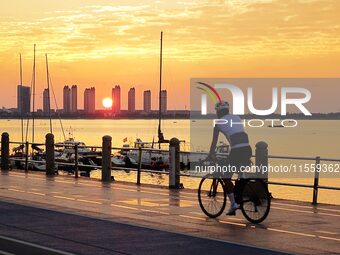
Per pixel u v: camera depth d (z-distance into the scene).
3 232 12.25
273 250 10.54
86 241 11.30
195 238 11.67
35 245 10.89
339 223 13.75
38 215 14.60
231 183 14.10
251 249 10.62
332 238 11.84
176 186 21.31
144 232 12.32
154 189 21.03
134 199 18.03
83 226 13.02
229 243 11.17
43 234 12.03
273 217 14.66
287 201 17.88
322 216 14.87
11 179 24.77
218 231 12.55
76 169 25.81
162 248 10.67
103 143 24.17
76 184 22.73
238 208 14.03
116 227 12.91
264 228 13.00
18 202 17.08
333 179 57.91
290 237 11.92
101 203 17.03
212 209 14.46
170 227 12.98
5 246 10.80
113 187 21.66
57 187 21.52
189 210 15.70
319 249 10.71
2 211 15.27
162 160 67.44
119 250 10.48
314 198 17.19
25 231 12.38
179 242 11.24
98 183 23.22
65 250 10.45
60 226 13.01
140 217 14.41
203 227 13.05
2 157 30.27
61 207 16.08
